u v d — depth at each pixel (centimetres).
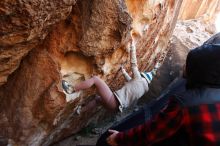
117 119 494
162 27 433
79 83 305
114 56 321
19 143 313
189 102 186
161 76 579
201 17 768
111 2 263
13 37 221
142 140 201
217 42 275
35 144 333
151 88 565
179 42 641
